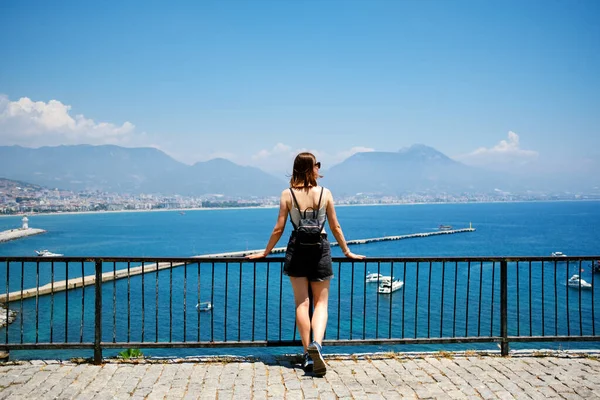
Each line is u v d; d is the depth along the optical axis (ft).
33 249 334.44
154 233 496.23
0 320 97.50
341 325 95.40
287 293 136.98
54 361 18.52
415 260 19.77
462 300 121.49
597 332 87.45
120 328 95.09
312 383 16.21
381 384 16.19
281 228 17.46
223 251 314.14
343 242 18.40
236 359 18.63
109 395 15.15
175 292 141.49
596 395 15.42
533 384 16.33
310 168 17.40
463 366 18.19
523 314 103.60
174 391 15.47
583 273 174.70
